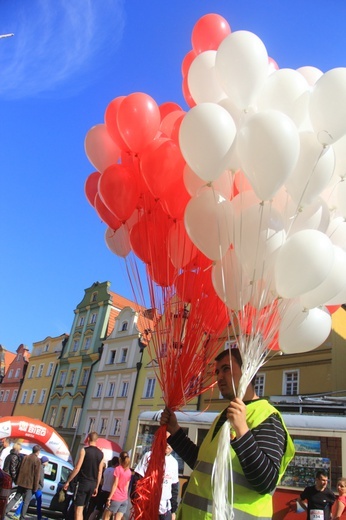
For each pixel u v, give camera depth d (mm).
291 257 2693
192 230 2926
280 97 2977
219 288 2936
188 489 2424
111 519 7922
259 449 2146
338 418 7484
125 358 29172
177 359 3139
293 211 2990
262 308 2850
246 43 2938
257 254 2773
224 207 2889
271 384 19109
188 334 3176
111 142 3748
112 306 34531
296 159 2680
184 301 3332
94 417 28703
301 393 17859
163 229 3465
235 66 2928
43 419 33562
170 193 3219
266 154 2627
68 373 33844
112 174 3416
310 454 7445
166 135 3662
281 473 2295
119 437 25656
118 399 27531
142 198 3545
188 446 2980
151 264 3408
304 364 18297
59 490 12125
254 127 2666
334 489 7016
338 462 7145
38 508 10258
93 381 30938
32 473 9750
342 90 2768
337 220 3352
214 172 2801
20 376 40094
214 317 3217
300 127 3033
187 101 3861
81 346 34250
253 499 2193
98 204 3898
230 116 2828
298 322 3082
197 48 3834
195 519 2254
